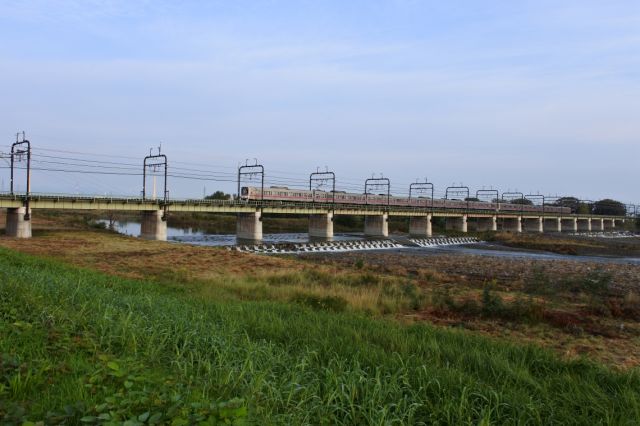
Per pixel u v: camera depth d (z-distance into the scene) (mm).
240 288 19000
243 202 60844
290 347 8688
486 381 7441
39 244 36156
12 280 10883
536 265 38594
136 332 7723
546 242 73938
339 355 8109
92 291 11664
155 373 5832
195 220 103938
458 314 15570
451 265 38125
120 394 4348
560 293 22344
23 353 5965
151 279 21594
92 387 4875
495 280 26953
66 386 4922
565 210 134000
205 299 14359
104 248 36469
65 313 8297
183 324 8656
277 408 5445
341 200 80500
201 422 3766
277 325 10305
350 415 5527
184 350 7219
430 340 9516
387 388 6191
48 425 3928
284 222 112438
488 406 6031
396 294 18453
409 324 12727
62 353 6250
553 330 13672
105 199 46031
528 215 116062
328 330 10070
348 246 57875
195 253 36219
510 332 13336
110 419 3918
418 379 6770
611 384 7652
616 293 23438
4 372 5113
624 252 64188
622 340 12711
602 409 6273
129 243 41188
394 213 80938
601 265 39594
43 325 7387
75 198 43688
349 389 6000
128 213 121500
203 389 5449
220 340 7797
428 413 6027
